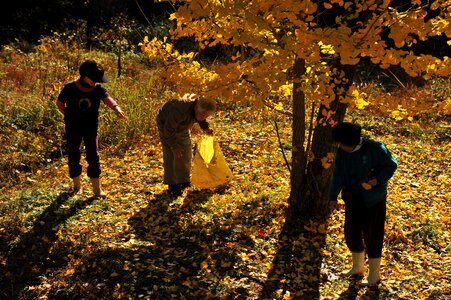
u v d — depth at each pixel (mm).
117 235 5328
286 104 10219
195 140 8352
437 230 5625
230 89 4418
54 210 5750
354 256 4668
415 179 7500
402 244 5367
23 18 17250
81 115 5840
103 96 5832
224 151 7980
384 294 4461
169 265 4805
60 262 4867
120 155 7863
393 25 3914
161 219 5641
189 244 5184
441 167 8102
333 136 4320
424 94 11992
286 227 5484
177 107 5785
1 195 6395
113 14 17609
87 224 5496
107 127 8312
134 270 4715
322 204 5512
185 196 6227
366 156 4316
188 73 4895
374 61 4027
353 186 4449
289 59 4281
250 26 4297
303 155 5410
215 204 6004
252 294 4465
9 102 9219
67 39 15062
